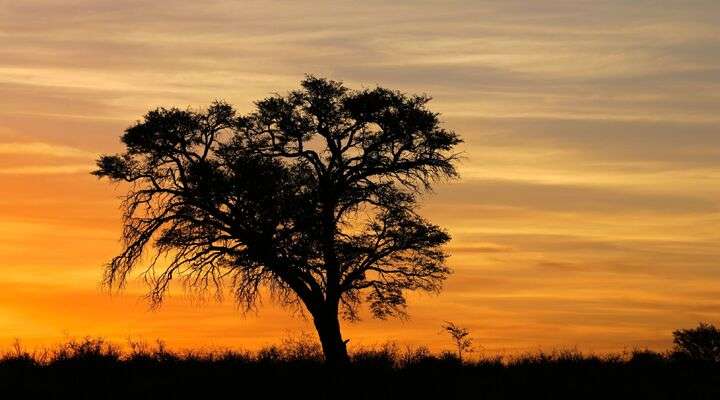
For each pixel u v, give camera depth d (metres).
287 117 42.59
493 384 30.77
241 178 40.97
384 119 42.47
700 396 29.61
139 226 42.50
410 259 43.28
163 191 42.78
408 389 30.11
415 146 43.53
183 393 29.33
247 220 41.59
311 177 42.44
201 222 42.09
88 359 32.88
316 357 36.41
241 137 43.22
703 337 35.38
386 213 42.69
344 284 42.25
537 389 30.30
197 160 42.75
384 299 42.66
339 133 43.03
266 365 32.81
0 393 28.89
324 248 41.72
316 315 41.94
